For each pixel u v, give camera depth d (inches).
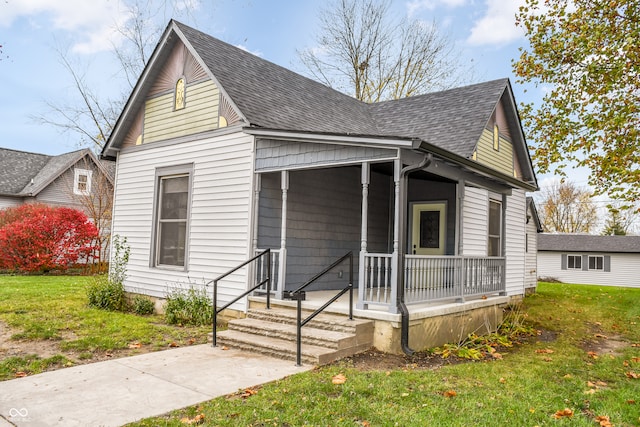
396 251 247.8
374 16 967.6
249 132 299.1
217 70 342.6
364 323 247.4
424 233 410.6
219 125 341.7
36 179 890.7
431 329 275.0
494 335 321.4
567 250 1228.5
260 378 194.2
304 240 348.2
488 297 365.1
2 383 185.0
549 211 1738.4
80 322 308.5
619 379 219.3
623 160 386.0
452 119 461.7
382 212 422.6
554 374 223.5
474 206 454.9
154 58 386.9
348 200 388.8
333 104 465.1
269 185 325.1
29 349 239.6
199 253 346.3
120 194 425.4
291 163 293.6
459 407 163.3
